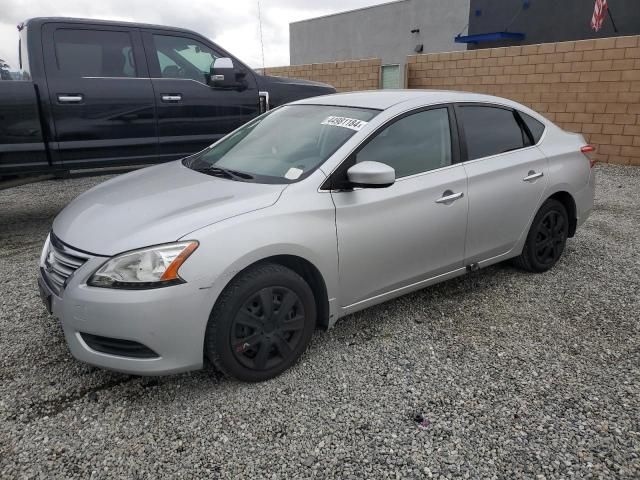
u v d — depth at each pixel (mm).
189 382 2957
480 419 2643
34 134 5238
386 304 3959
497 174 3914
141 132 5867
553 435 2527
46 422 2621
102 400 2795
